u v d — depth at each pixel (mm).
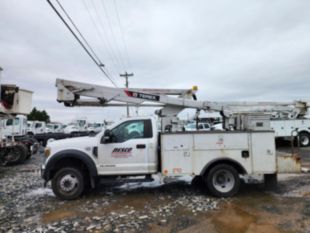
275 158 6094
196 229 4258
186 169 6078
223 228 4277
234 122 7301
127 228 4344
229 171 6020
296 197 5938
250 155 6082
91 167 6062
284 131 16938
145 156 6199
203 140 6105
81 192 6125
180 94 7621
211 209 5207
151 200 5926
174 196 6207
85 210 5320
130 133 6348
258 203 5535
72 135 23172
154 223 4539
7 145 12219
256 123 6352
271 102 8305
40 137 22688
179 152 6102
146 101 7211
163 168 6078
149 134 6324
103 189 6984
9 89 11977
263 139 6109
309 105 9148
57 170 6348
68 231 4273
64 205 5684
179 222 4566
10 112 12070
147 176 6305
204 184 7219
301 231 4102
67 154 6066
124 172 6164
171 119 7316
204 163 6078
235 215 4852
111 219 4770
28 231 4297
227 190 6016
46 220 4801
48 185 7598
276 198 5875
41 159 14492
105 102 7367
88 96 7191
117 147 6172
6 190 7082
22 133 17500
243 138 6102
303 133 17047
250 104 7875
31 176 9117
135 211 5188
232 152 6078
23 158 12688
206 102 7426
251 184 7215
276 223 4438
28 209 5449
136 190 6848
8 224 4617
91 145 6172
